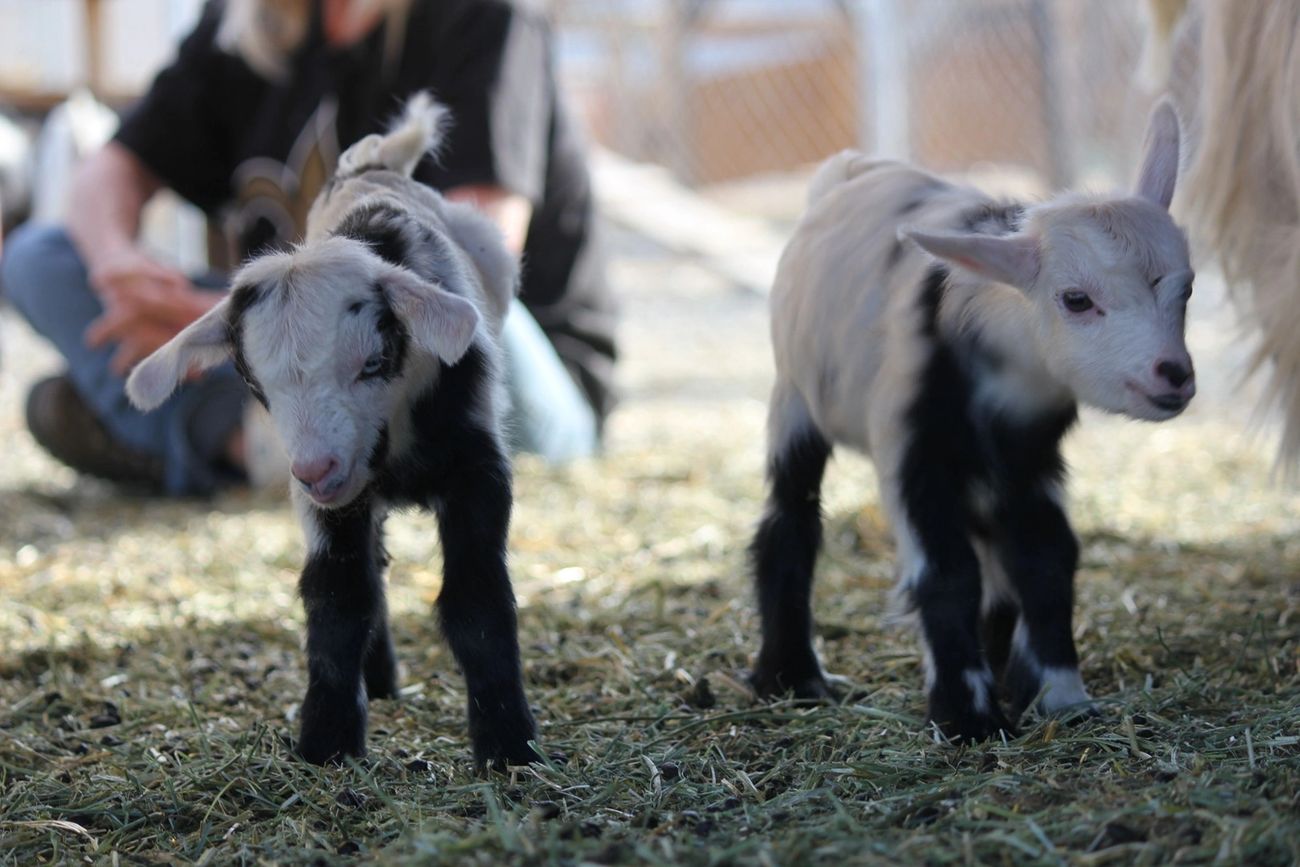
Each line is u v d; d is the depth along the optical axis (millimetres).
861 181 3979
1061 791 2979
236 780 3348
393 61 6492
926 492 3529
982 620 3945
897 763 3250
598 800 3139
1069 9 15844
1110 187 3797
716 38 19297
